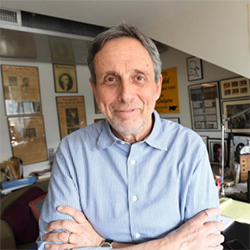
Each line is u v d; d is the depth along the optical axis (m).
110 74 0.69
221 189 1.50
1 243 1.74
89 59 0.74
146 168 0.73
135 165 0.73
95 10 1.71
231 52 1.56
